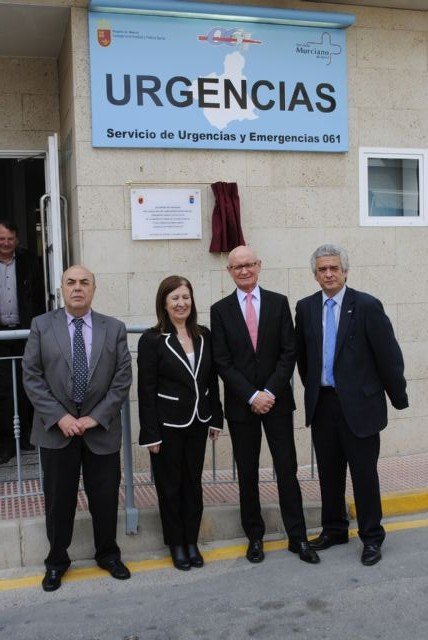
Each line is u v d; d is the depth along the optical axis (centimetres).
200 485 408
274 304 409
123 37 527
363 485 405
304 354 428
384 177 607
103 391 383
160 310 401
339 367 404
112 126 529
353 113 590
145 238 543
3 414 549
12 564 411
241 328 404
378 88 595
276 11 548
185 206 550
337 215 588
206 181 555
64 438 376
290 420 414
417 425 613
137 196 540
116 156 537
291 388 418
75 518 417
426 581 376
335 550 423
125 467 426
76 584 388
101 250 538
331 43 574
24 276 560
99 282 539
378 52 593
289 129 568
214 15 538
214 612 349
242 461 411
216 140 552
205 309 559
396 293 606
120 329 392
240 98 555
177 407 392
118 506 422
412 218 611
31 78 611
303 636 321
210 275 559
